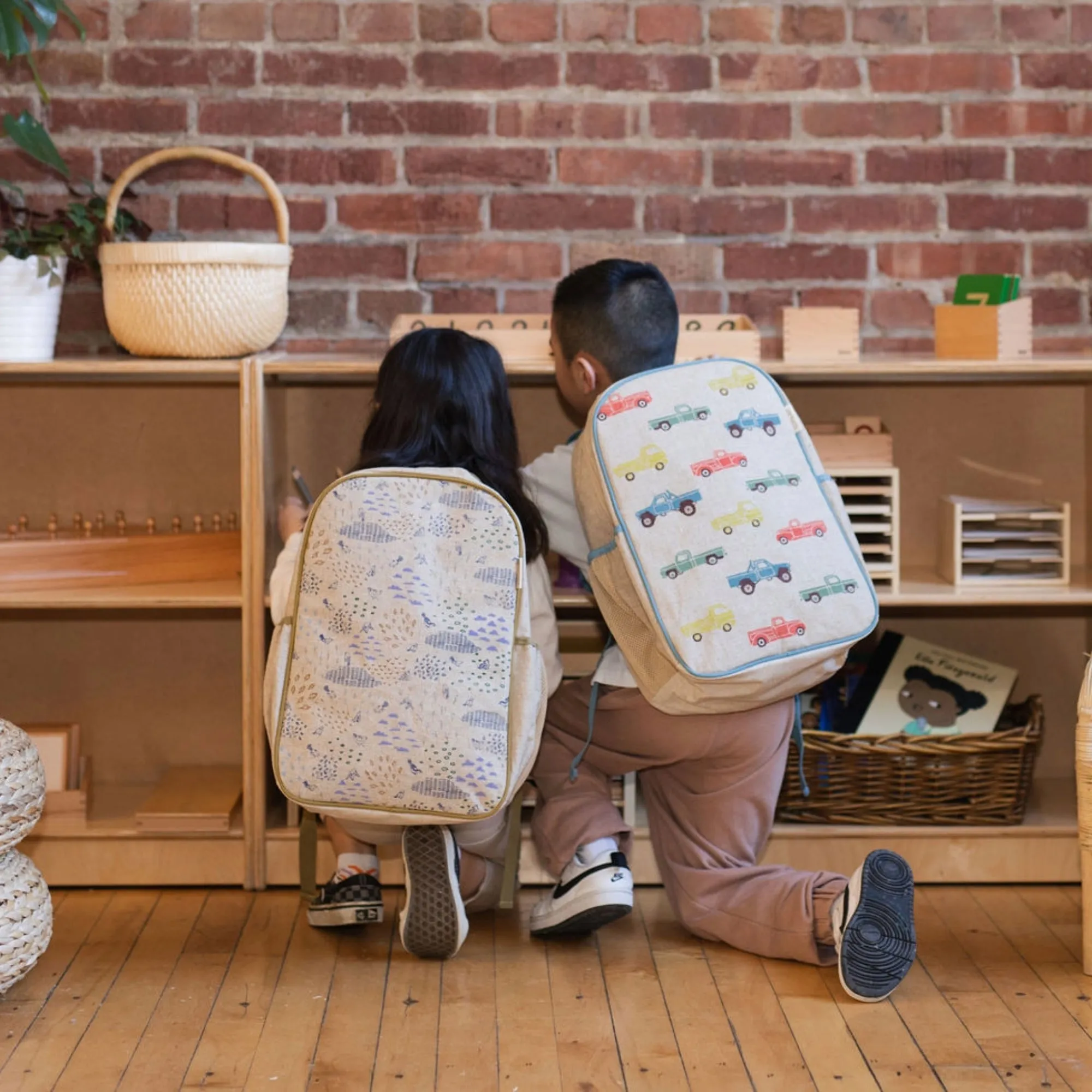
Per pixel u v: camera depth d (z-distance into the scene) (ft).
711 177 8.14
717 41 8.07
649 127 8.10
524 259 8.15
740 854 6.64
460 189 8.11
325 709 5.90
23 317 7.14
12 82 7.96
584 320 6.61
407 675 5.87
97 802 7.91
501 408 6.55
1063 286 8.24
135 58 7.97
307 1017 5.85
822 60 8.09
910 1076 5.34
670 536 5.92
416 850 6.13
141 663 8.36
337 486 6.03
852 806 7.34
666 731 6.35
